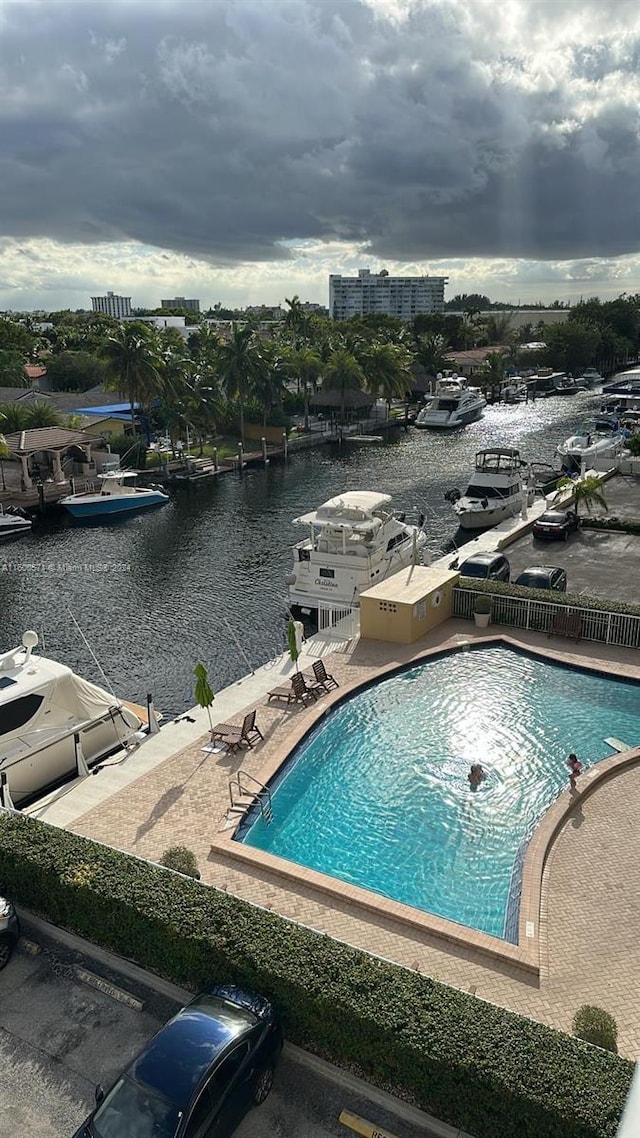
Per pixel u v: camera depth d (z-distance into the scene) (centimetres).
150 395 6675
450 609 2584
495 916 1272
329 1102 906
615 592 2972
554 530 3719
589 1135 756
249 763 1731
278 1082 934
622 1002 1056
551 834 1414
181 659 2808
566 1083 798
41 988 1095
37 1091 938
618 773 1633
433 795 1620
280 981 950
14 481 5812
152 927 1059
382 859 1427
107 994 1082
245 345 7319
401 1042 859
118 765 1747
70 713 1862
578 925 1206
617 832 1435
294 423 8900
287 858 1432
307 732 1850
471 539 4162
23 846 1231
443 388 9369
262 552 4275
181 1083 819
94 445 6412
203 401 6919
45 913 1213
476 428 8775
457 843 1465
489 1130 827
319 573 3072
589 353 13412
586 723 1888
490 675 2166
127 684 2603
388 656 2284
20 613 3353
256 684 2153
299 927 1044
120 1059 979
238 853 1389
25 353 11512
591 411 9900
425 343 11944
